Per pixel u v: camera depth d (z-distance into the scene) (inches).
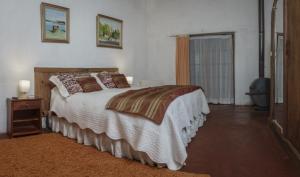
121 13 241.1
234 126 165.8
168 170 93.0
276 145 123.3
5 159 103.5
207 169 93.8
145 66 284.7
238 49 258.4
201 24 269.7
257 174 88.9
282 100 136.9
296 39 105.4
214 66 268.4
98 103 118.1
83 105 124.4
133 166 96.8
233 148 119.0
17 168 94.2
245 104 259.4
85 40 196.7
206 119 189.6
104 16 215.0
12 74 148.2
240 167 95.6
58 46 174.4
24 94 146.1
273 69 162.7
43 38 163.2
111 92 140.5
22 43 152.4
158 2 286.2
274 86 159.9
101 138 115.2
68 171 91.7
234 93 263.1
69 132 136.2
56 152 112.6
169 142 97.2
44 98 158.9
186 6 274.8
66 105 135.8
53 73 165.8
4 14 143.3
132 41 259.3
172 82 284.7
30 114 151.3
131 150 103.7
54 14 170.4
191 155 109.7
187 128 124.3
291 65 112.1
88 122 119.9
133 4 261.4
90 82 157.8
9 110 139.7
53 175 88.3
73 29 185.9
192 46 275.9
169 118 98.3
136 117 101.6
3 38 143.3
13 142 127.2
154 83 274.5
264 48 247.1
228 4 259.1
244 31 255.1
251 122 177.9
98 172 90.9
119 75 196.9
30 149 116.4
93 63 205.5
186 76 273.7
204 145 124.3
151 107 99.8
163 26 285.3
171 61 283.9
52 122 150.8
